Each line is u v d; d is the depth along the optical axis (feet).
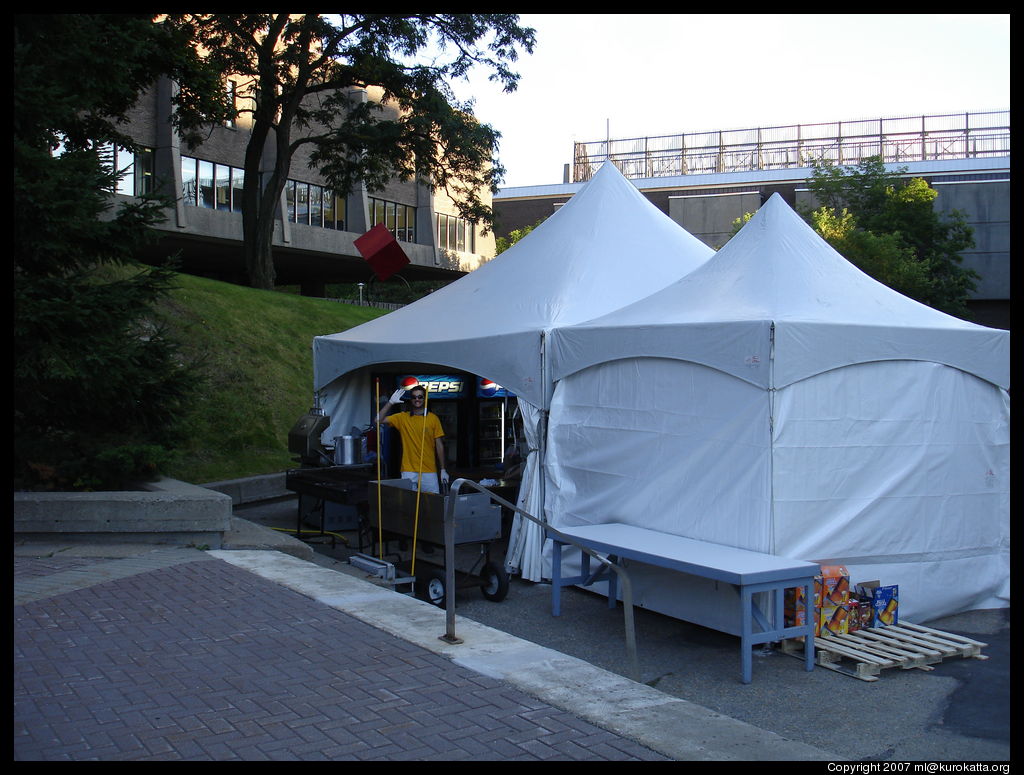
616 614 25.86
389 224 141.69
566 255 35.27
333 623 20.34
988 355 25.80
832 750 16.01
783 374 22.88
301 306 73.15
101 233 30.32
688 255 36.70
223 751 13.46
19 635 19.26
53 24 30.81
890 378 24.45
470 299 36.86
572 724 14.69
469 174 93.45
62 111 29.37
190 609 21.33
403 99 88.22
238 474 47.03
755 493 23.07
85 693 15.90
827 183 117.91
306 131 120.57
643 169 169.07
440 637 19.30
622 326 27.02
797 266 26.68
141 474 31.58
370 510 29.09
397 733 14.19
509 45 83.76
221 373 55.42
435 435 30.53
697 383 24.99
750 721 17.52
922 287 101.71
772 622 21.22
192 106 58.23
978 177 144.05
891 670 20.70
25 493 28.53
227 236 108.88
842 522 23.50
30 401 30.68
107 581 23.77
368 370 43.75
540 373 29.76
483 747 13.69
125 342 31.35
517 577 30.27
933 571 24.82
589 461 28.27
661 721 14.89
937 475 24.95
